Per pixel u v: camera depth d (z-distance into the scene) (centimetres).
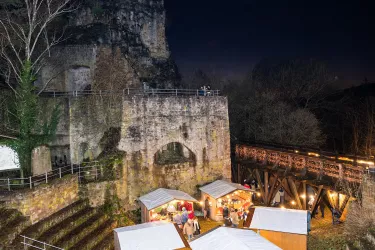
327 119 4062
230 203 2086
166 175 2331
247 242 1224
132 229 1395
